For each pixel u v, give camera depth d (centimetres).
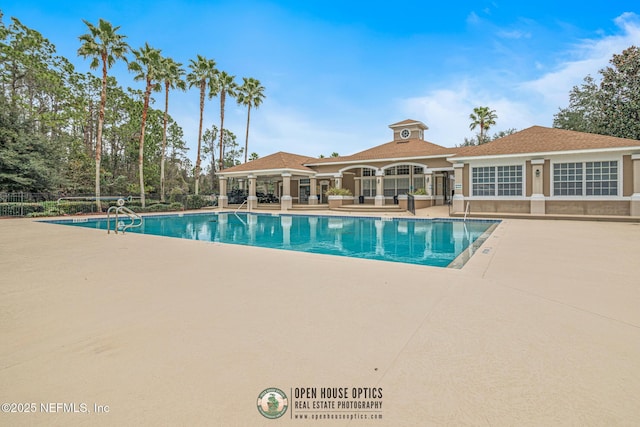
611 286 426
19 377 218
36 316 328
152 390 203
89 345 264
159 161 4406
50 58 3206
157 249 745
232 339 274
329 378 216
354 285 433
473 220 1602
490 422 173
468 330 289
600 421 174
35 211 1989
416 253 902
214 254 674
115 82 3912
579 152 1498
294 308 347
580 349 254
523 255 642
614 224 1301
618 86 2284
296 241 1148
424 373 221
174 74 2878
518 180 1664
